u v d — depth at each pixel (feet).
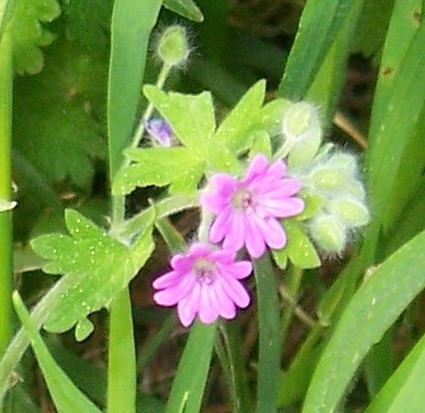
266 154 0.23
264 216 0.22
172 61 0.25
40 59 0.36
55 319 0.24
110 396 0.26
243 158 0.26
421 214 0.34
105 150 0.38
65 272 0.24
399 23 0.31
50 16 0.35
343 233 0.23
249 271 0.23
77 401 0.24
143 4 0.26
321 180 0.23
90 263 0.24
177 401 0.27
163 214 0.25
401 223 0.34
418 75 0.30
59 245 0.24
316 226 0.23
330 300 0.33
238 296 0.23
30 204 0.38
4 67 0.26
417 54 0.31
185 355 0.27
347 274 0.32
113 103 0.26
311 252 0.23
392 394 0.27
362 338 0.27
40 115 0.38
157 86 0.25
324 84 0.33
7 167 0.27
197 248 0.22
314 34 0.29
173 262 0.22
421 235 0.26
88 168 0.38
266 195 0.22
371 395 0.32
